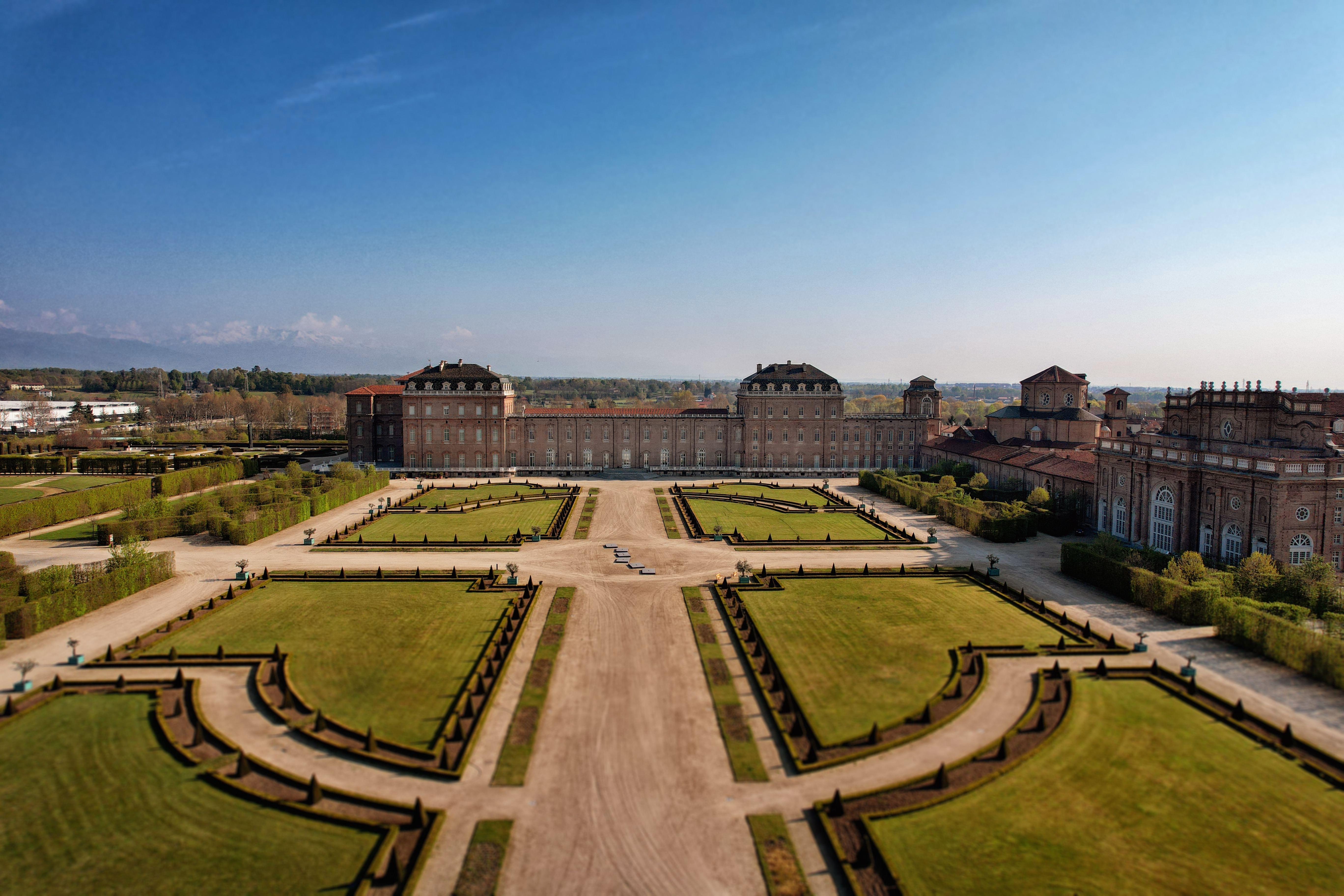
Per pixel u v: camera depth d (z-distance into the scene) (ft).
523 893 109.19
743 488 509.76
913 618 231.91
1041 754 147.64
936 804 129.90
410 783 137.90
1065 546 288.10
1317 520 261.24
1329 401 310.65
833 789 136.77
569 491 489.26
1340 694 177.17
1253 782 138.00
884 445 621.72
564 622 227.81
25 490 460.96
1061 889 109.09
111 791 133.90
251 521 340.39
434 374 595.88
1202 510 296.71
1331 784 137.08
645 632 219.41
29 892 107.55
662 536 358.84
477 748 150.41
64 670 189.26
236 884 109.91
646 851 119.24
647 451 613.11
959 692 176.65
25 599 229.25
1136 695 175.11
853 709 168.25
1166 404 346.13
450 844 119.96
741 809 130.41
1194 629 223.51
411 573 281.95
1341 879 111.34
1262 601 228.22
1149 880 111.24
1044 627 224.12
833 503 458.91
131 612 238.07
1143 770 142.00
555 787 136.98
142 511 360.69
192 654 198.29
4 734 153.99
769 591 261.85
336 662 194.70
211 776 137.49
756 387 608.60
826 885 111.24
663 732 158.40
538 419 602.03
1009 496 446.19
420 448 590.14
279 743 152.46
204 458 559.79
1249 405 301.22
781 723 159.02
